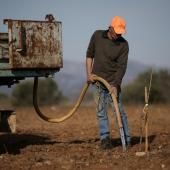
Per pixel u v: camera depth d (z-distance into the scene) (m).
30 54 12.95
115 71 14.56
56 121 14.99
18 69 13.06
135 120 23.34
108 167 12.70
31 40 12.95
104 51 14.48
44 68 13.26
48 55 13.17
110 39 14.48
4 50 12.87
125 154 13.85
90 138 17.67
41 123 23.92
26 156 14.06
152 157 13.27
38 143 16.50
